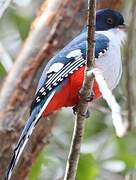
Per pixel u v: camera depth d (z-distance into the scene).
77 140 9.25
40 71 12.84
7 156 12.35
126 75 11.36
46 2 13.35
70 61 10.56
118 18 11.98
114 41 11.20
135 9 11.54
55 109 10.55
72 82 10.41
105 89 9.07
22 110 12.63
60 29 13.04
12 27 15.52
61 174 13.79
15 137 12.46
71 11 13.12
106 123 14.85
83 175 12.63
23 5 15.52
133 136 13.59
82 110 9.25
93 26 8.95
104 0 13.77
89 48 9.05
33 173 12.87
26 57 12.89
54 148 14.41
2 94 12.70
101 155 13.53
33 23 13.27
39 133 12.73
